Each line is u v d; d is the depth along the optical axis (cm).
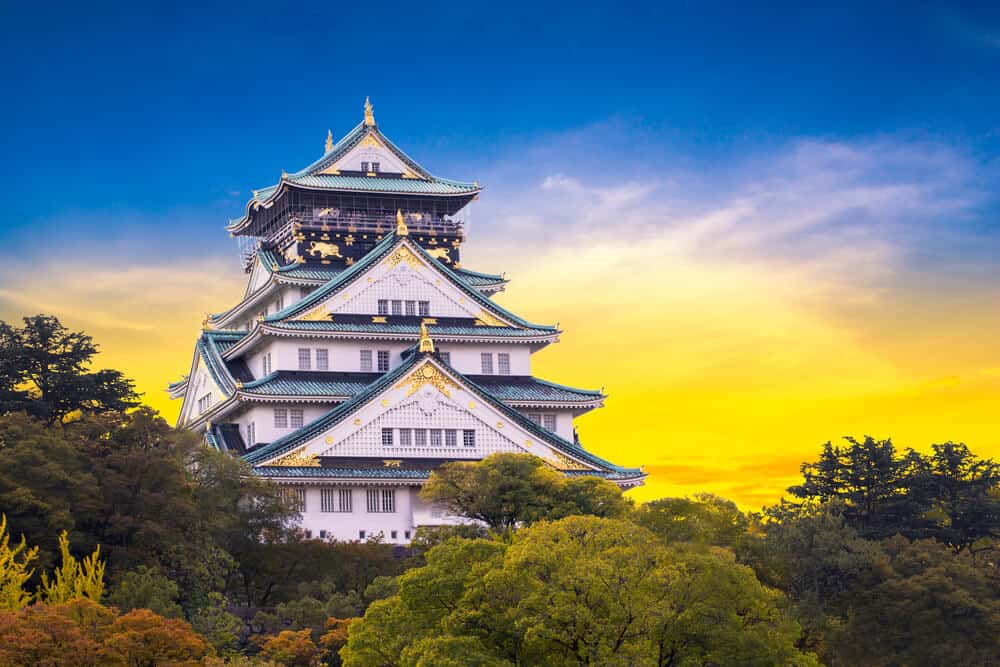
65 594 9062
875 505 15075
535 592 8075
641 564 8244
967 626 11981
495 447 13488
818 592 12250
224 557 10506
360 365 14462
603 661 7900
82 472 10081
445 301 14875
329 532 12900
